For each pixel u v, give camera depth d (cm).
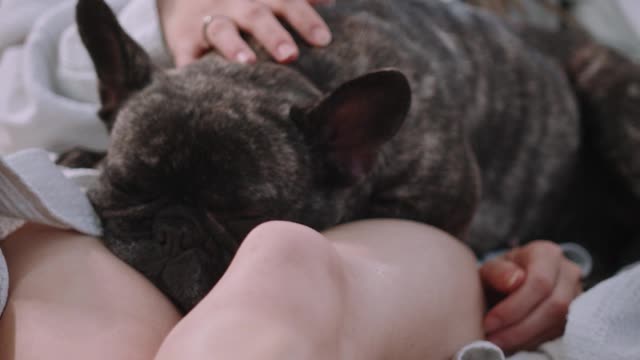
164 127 79
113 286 70
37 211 70
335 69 89
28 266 69
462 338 71
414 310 68
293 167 81
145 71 86
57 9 101
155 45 94
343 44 90
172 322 70
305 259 62
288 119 82
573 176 117
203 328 59
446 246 76
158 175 78
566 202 118
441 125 91
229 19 90
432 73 93
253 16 89
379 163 87
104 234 77
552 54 118
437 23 104
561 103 114
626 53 130
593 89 117
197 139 79
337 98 81
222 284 61
